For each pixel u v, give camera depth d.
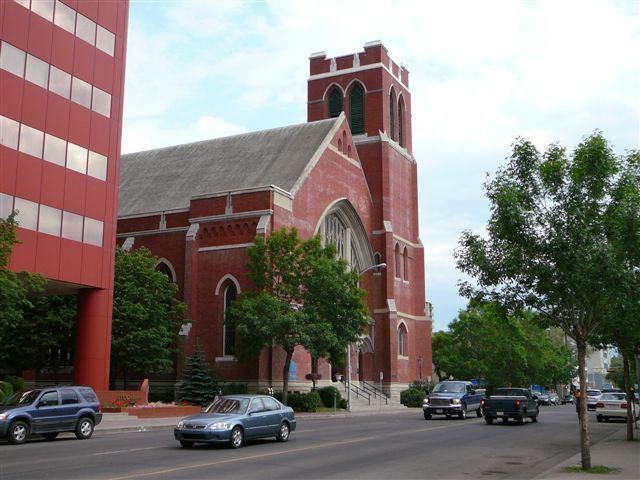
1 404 22.88
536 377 79.56
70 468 15.31
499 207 17.06
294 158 55.34
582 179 17.05
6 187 31.86
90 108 37.06
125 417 34.03
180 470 15.04
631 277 16.34
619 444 23.25
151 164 64.56
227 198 48.81
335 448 20.38
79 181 35.97
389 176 64.81
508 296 17.86
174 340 47.25
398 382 60.91
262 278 42.38
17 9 33.12
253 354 41.97
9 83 32.38
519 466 17.03
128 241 53.06
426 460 17.80
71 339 44.16
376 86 66.69
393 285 62.34
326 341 39.31
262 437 21.31
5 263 25.66
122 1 40.06
